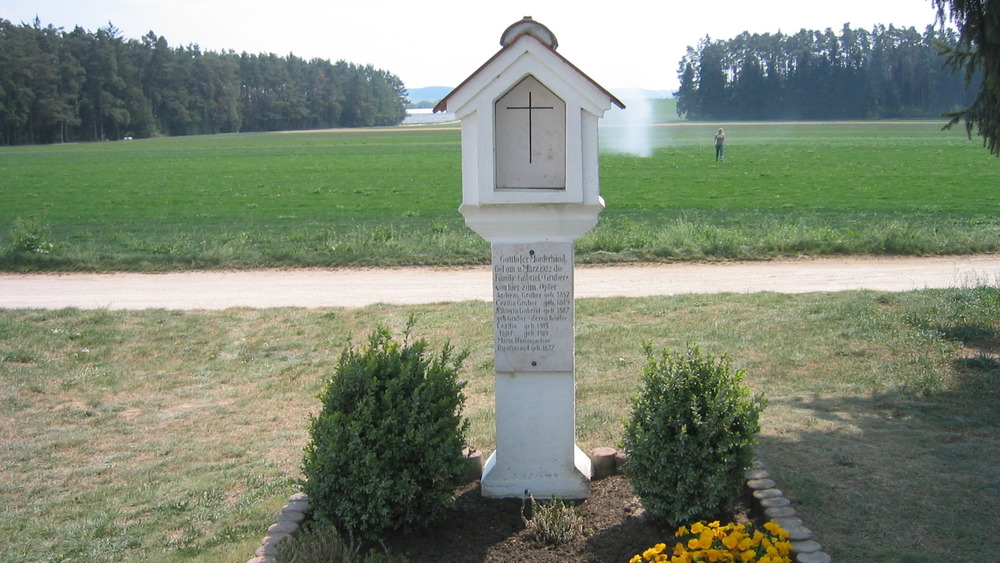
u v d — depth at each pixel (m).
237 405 10.38
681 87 157.00
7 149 94.12
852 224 25.52
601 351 11.58
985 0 9.02
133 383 11.26
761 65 146.00
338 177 50.34
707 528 5.05
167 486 7.85
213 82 150.75
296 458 8.50
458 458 6.26
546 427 6.70
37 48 114.56
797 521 5.71
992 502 6.36
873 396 9.12
